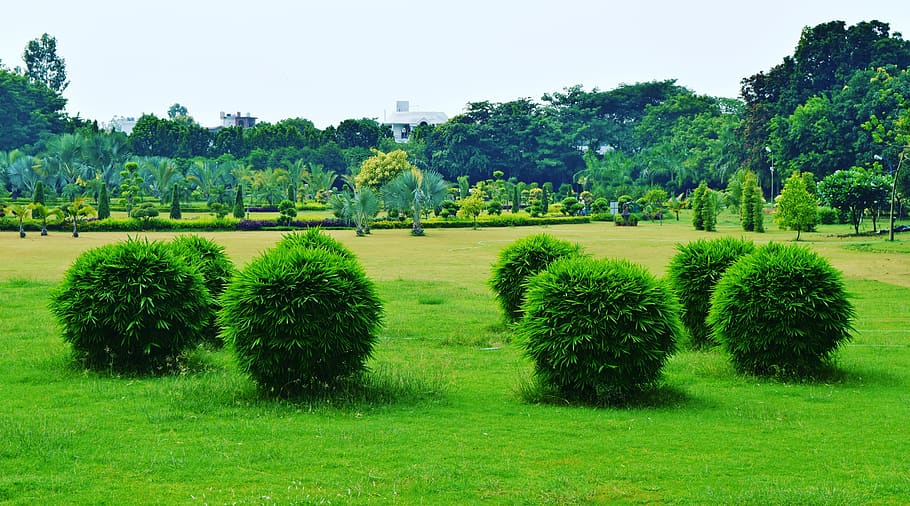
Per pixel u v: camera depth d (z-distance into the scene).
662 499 4.79
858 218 39.75
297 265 7.47
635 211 59.53
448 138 89.31
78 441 5.86
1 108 78.81
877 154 51.91
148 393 7.54
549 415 6.95
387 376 8.11
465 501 4.73
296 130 88.50
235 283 7.52
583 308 7.42
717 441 6.10
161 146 85.44
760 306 8.66
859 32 62.91
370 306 7.74
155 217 41.62
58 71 102.62
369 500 4.71
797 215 34.78
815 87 64.31
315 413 6.86
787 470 5.40
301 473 5.20
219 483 4.98
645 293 7.48
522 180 93.06
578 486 4.98
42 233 35.72
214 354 9.63
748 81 69.31
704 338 10.58
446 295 16.05
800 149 57.12
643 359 7.38
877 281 18.39
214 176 71.56
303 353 7.27
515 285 11.65
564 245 11.96
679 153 79.12
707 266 10.48
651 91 97.44
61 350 9.57
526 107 96.81
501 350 10.32
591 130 94.31
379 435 6.13
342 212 40.91
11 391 7.59
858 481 5.15
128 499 4.69
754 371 8.89
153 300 8.39
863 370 9.01
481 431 6.34
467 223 46.97
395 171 53.47
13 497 4.69
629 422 6.69
